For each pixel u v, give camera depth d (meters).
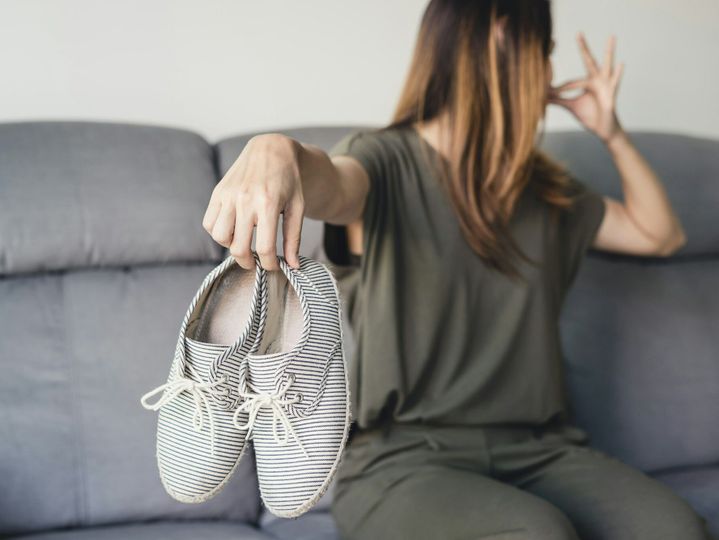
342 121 2.05
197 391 0.87
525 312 1.40
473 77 1.38
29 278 1.57
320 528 1.51
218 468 0.89
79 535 1.41
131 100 1.87
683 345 1.87
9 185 1.53
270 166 0.87
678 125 2.40
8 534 1.45
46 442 1.48
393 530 1.17
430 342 1.34
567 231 1.55
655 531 1.15
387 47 2.07
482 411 1.35
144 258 1.60
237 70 1.95
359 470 1.32
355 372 1.36
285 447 0.89
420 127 1.43
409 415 1.33
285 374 0.88
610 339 1.83
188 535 1.41
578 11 2.26
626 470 1.29
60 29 1.81
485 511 1.10
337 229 1.32
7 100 1.79
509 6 1.40
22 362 1.51
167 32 1.88
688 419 1.83
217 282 0.93
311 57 2.01
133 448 1.53
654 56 2.35
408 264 1.36
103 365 1.54
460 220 1.36
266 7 1.96
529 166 1.43
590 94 1.64
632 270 1.89
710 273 1.96
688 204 1.91
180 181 1.63
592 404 1.79
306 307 0.89
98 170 1.59
